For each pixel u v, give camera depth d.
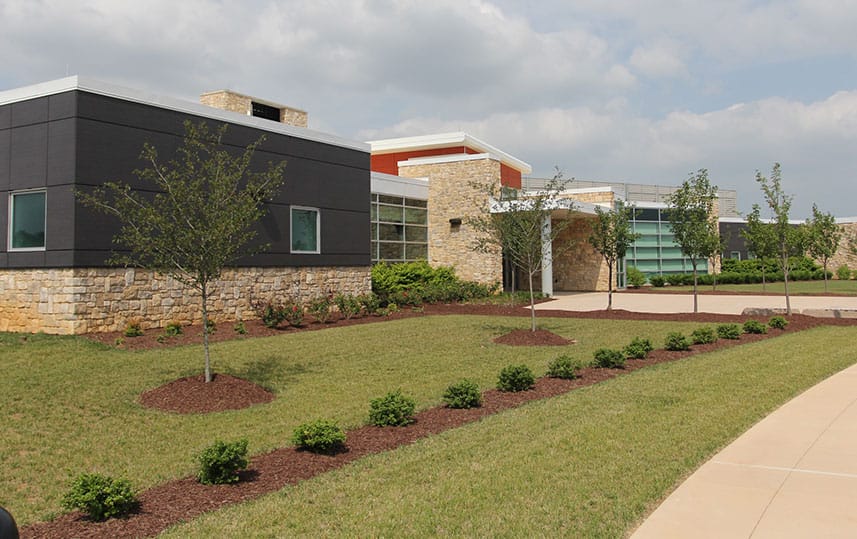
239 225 9.48
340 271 20.16
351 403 8.59
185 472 6.00
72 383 9.48
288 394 9.22
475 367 11.13
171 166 14.77
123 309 13.88
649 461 5.67
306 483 5.39
